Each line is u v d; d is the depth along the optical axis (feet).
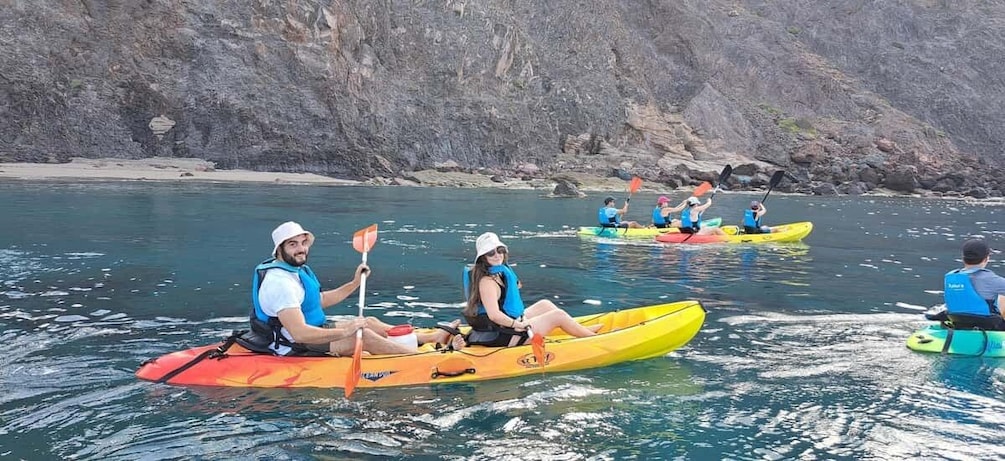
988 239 58.90
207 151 109.50
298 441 14.29
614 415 16.05
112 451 13.69
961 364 20.18
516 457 13.76
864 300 30.14
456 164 127.24
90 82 106.22
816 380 18.69
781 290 32.30
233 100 111.86
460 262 38.65
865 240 55.88
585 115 151.74
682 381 18.49
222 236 45.85
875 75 222.28
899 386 18.22
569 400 16.93
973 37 229.66
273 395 16.72
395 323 24.72
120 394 16.65
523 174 129.90
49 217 52.70
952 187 138.82
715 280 34.78
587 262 40.27
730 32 213.66
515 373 18.63
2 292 27.73
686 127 162.71
